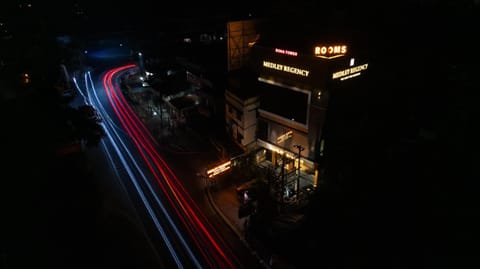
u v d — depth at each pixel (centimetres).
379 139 3350
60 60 6288
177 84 6494
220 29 8450
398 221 2462
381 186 2817
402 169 2830
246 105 4172
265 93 4066
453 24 3659
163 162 4731
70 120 3884
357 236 2534
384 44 4075
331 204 2966
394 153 3031
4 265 2664
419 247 2230
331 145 3622
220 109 5253
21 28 5431
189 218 3625
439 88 3303
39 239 3030
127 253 3111
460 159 2623
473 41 3481
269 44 4047
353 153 3328
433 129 2973
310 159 3775
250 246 3222
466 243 2144
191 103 5928
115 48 10050
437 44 3697
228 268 2980
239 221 3572
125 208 3750
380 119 3556
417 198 2548
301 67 3541
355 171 3111
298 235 2886
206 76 5522
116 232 3359
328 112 3516
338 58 3391
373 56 3962
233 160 4294
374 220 2567
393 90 3741
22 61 4206
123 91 7525
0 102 3381
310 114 3622
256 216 3372
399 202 2594
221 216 3656
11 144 3080
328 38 4231
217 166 4028
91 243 3170
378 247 2367
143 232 3394
